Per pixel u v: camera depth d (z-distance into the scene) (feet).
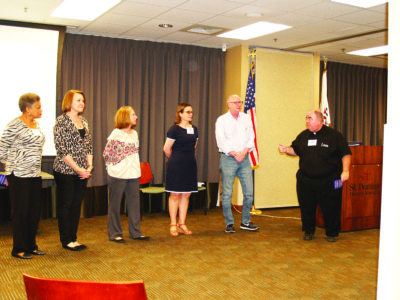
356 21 16.42
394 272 3.39
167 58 20.71
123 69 19.65
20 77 17.20
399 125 3.34
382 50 22.44
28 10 15.35
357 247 14.06
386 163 3.44
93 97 19.01
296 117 22.43
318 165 14.35
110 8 14.84
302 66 22.54
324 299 9.43
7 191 17.66
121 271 11.13
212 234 15.66
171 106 20.85
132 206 14.49
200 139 21.49
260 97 21.39
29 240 12.28
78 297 3.63
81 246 13.15
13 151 11.43
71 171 12.44
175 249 13.42
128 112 13.53
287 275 11.05
